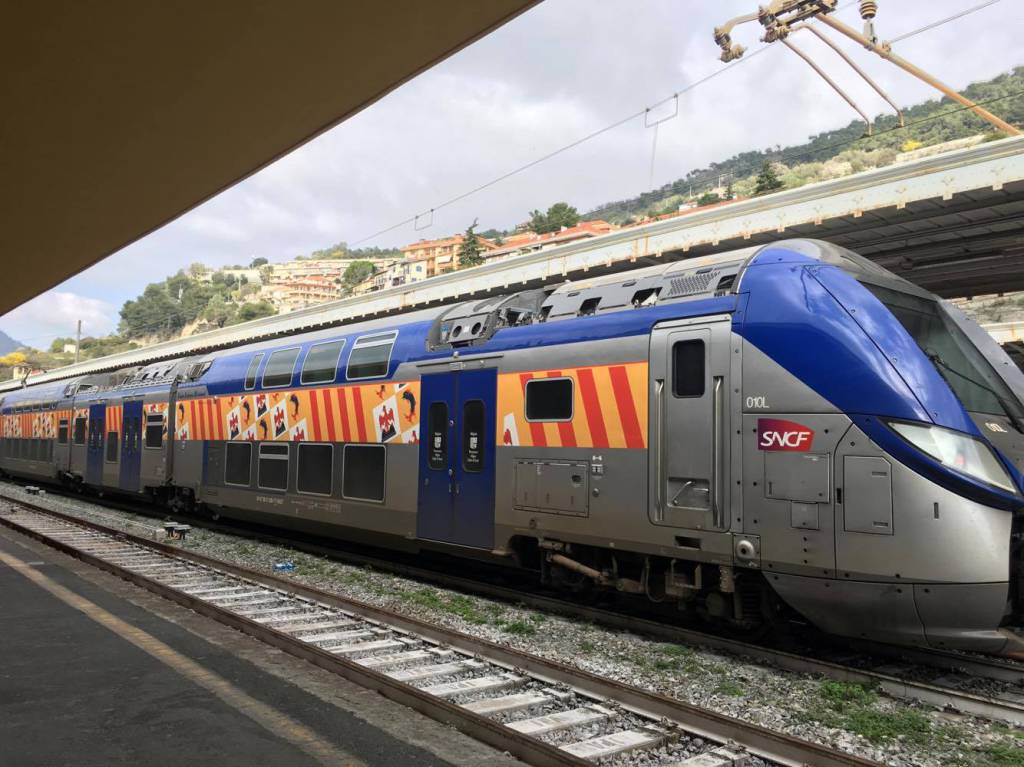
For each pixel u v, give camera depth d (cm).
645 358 726
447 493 938
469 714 462
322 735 455
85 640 663
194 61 456
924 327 695
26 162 609
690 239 1465
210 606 761
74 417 2177
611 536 740
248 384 1370
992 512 562
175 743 441
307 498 1187
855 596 584
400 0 394
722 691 572
